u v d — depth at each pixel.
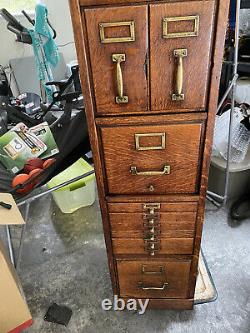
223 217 1.55
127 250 0.96
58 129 1.45
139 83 0.64
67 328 1.13
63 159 1.35
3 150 1.44
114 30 0.58
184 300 1.11
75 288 1.27
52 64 2.31
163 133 0.70
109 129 0.71
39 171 1.29
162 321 1.13
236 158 1.47
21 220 0.95
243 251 1.37
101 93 0.66
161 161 0.75
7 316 1.05
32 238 1.51
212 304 1.17
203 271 1.28
